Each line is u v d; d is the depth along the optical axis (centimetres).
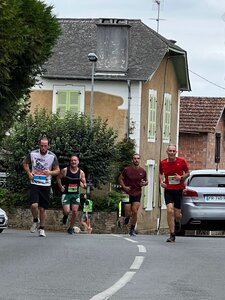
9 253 2623
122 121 6825
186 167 3281
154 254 2684
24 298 1716
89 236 3662
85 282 1988
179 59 7712
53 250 2736
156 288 1927
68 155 6131
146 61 6931
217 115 8638
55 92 6938
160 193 7412
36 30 3519
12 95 3594
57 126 6178
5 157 6209
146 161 7050
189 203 4222
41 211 3484
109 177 6269
